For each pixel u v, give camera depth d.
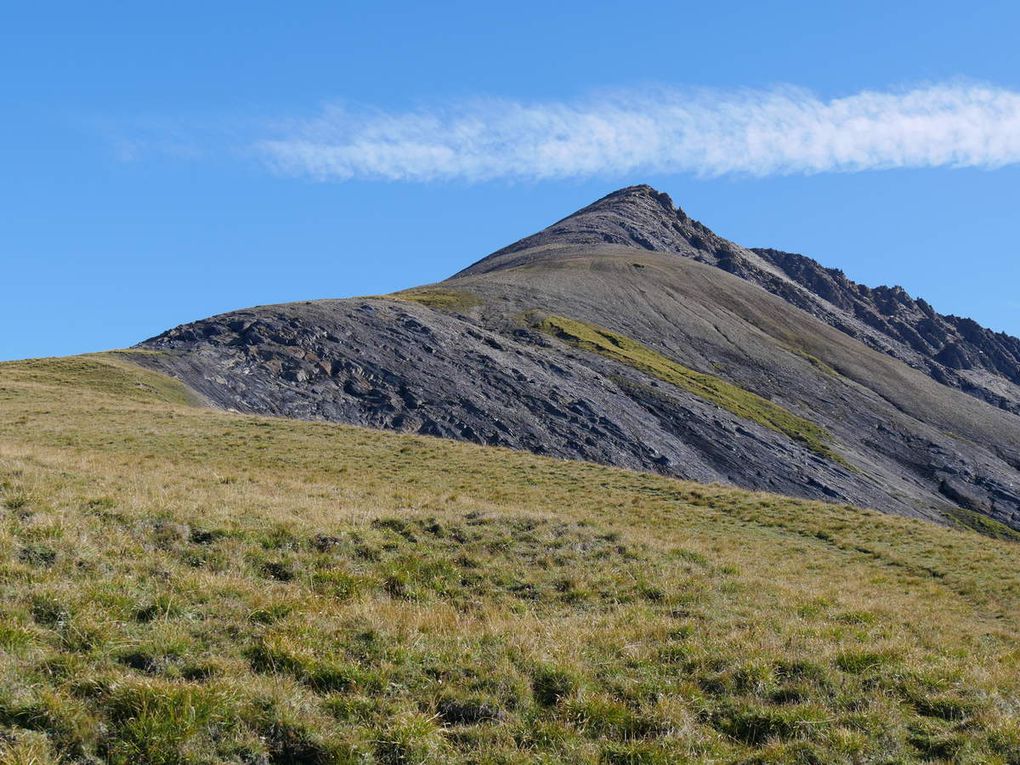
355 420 90.19
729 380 149.00
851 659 14.12
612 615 16.55
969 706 12.62
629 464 93.06
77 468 23.14
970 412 173.00
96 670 10.86
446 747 10.47
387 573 17.45
